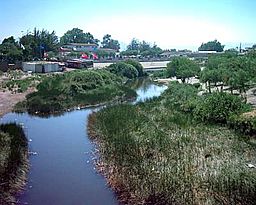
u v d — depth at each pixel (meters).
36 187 25.81
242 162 27.28
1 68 106.44
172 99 57.72
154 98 60.84
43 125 45.38
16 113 52.75
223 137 34.72
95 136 38.53
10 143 32.28
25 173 28.06
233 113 39.47
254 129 34.97
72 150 34.53
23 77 89.56
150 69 131.00
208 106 41.38
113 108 48.50
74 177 27.64
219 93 45.66
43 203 23.45
